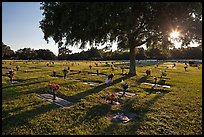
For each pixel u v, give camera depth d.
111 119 8.54
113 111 9.60
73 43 21.36
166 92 14.58
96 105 10.46
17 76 21.45
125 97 12.48
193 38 20.67
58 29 18.48
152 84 18.08
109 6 14.70
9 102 10.69
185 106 10.64
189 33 19.92
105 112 9.41
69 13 16.39
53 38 19.72
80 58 86.38
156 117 8.87
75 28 17.42
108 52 26.14
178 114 9.32
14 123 7.85
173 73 28.89
